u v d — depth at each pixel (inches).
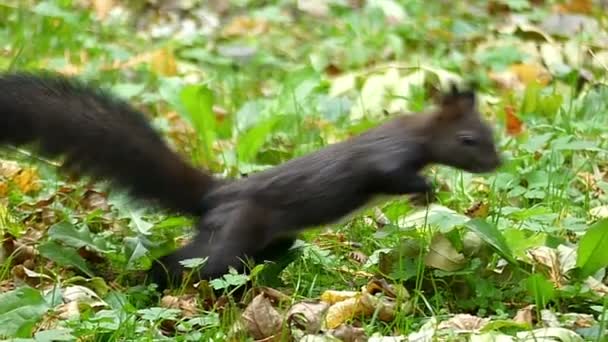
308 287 393.1
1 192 479.2
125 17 831.7
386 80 626.5
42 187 490.9
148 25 827.4
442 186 495.8
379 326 358.3
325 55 768.9
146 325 349.4
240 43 786.8
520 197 482.9
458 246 389.7
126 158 402.6
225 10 870.4
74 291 373.4
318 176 384.8
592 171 526.6
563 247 405.4
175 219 427.5
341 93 639.1
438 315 362.3
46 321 350.0
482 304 377.4
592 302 376.8
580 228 433.4
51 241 411.5
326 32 818.8
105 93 411.8
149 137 406.3
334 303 371.6
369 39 787.4
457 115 399.5
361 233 440.5
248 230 381.7
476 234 393.1
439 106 405.1
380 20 826.8
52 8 742.5
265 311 346.0
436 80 648.4
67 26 730.8
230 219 384.2
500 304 375.9
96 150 403.5
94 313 359.3
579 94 661.3
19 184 488.1
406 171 386.3
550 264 395.2
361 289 385.7
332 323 358.0
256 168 522.0
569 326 356.2
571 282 390.0
